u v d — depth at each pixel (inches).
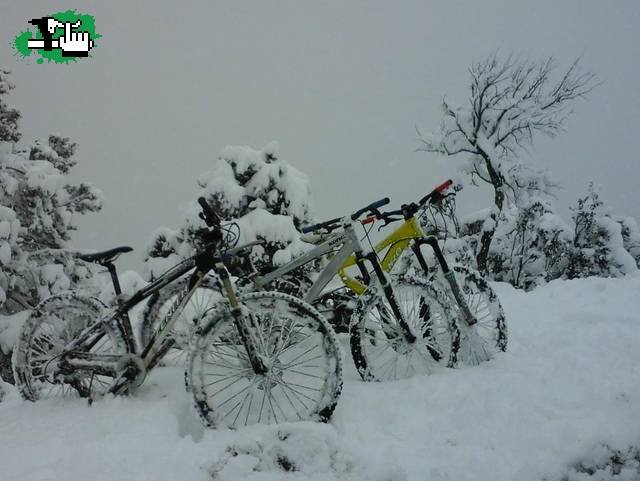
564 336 152.7
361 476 85.0
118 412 113.0
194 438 109.0
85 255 127.3
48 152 512.7
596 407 105.9
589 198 530.0
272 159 250.5
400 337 127.0
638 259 546.3
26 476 89.6
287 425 92.8
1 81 493.0
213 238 116.7
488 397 112.5
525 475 83.8
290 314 108.7
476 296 145.9
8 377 345.1
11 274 380.5
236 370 118.5
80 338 121.6
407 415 107.6
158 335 119.3
